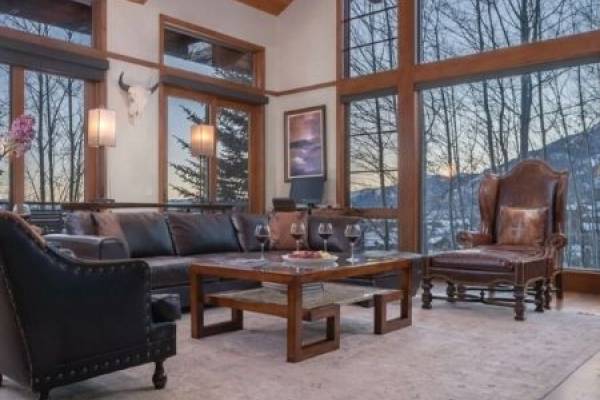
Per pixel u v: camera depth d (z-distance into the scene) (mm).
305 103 7453
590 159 5383
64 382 2170
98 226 4184
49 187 5398
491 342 3289
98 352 2268
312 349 2982
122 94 5918
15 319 2061
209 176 6926
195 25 6680
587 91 5387
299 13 7535
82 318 2215
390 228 6703
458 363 2852
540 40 5594
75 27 5641
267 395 2371
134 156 6035
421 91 6500
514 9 5855
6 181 5105
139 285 2400
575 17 5445
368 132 6980
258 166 7559
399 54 6527
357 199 7074
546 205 4828
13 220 2023
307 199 7008
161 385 2471
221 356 2988
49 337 2125
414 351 3088
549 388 2459
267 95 7645
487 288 4578
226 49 7254
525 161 5133
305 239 5312
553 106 5609
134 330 2381
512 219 4918
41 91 5355
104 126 5211
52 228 5324
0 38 4922
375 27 6922
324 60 7266
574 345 3221
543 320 3938
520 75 5773
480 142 6117
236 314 3602
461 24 6246
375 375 2652
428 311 4281
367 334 3502
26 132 2875
